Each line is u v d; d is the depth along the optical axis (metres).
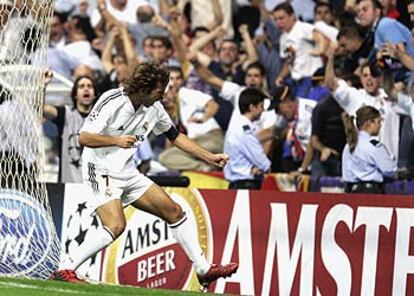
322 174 30.09
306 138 30.95
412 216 22.12
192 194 24.73
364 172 27.88
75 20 39.25
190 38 37.12
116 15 38.38
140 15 38.22
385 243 22.41
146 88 20.25
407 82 28.52
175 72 34.50
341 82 29.56
